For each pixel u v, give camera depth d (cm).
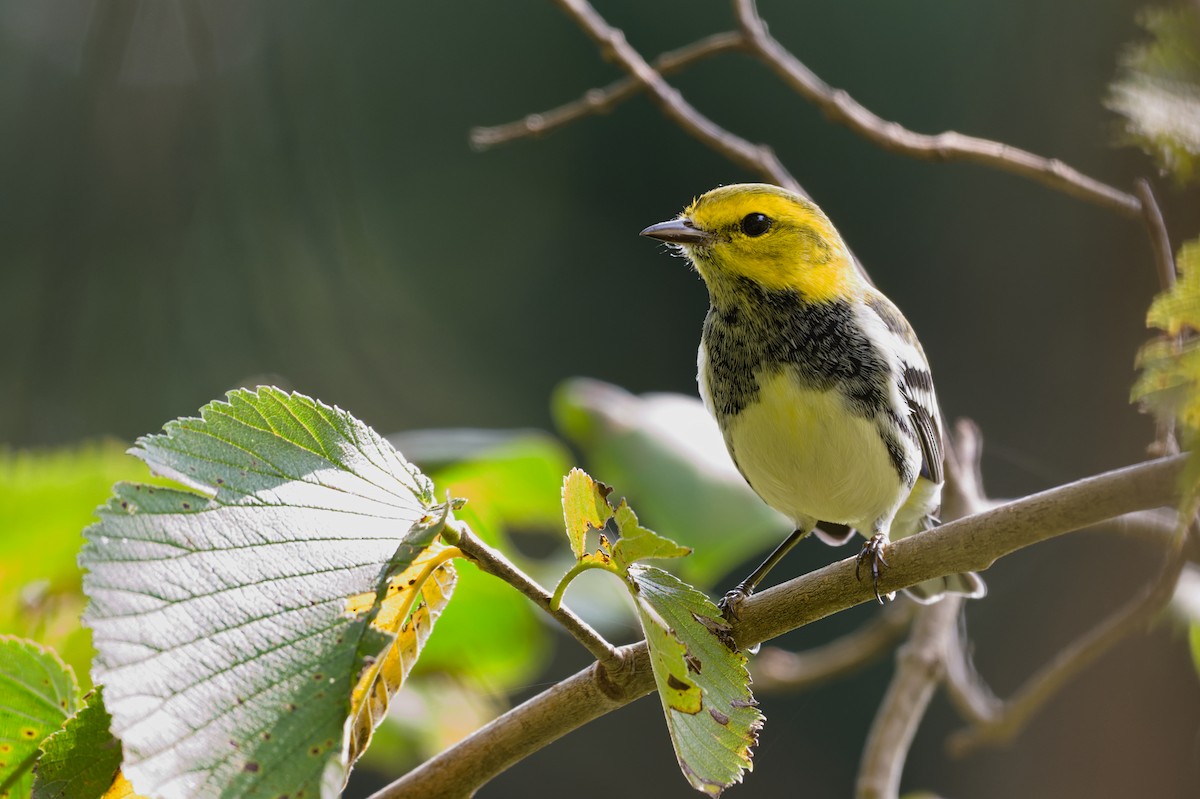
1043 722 1385
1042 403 1545
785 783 1636
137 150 1205
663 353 1667
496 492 753
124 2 1179
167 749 300
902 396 712
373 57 1566
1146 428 1466
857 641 888
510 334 1622
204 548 331
